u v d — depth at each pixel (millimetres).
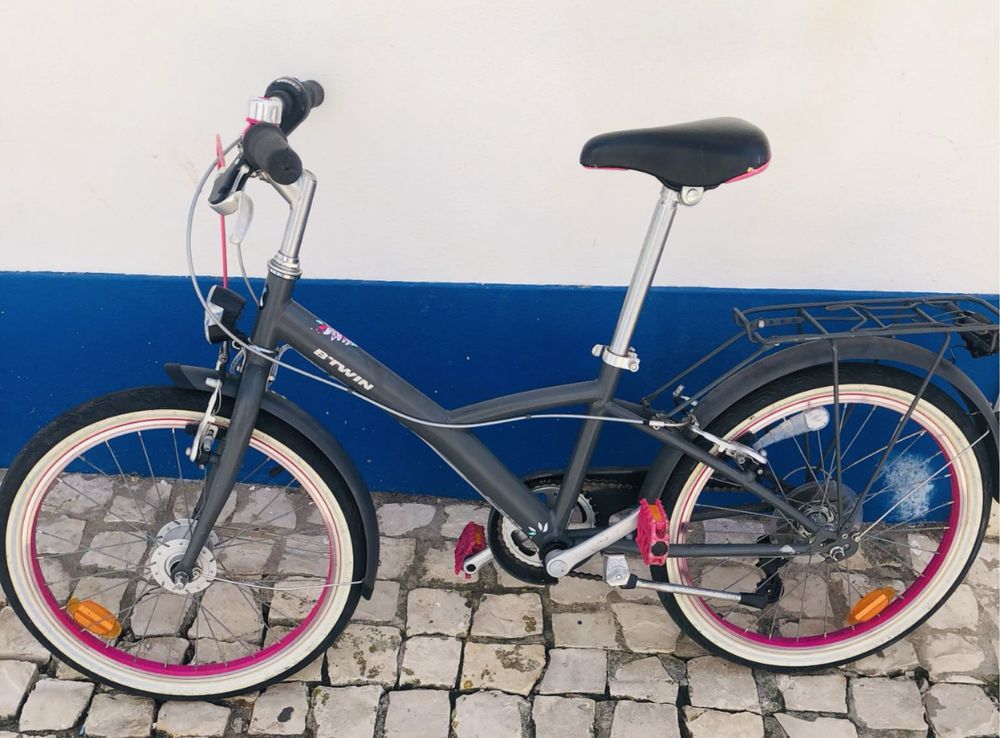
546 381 2369
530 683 2043
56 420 1773
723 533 2359
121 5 1902
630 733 1948
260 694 2014
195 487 2535
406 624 2170
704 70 1946
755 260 2186
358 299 2246
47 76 1988
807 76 1945
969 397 1842
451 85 1979
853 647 2078
